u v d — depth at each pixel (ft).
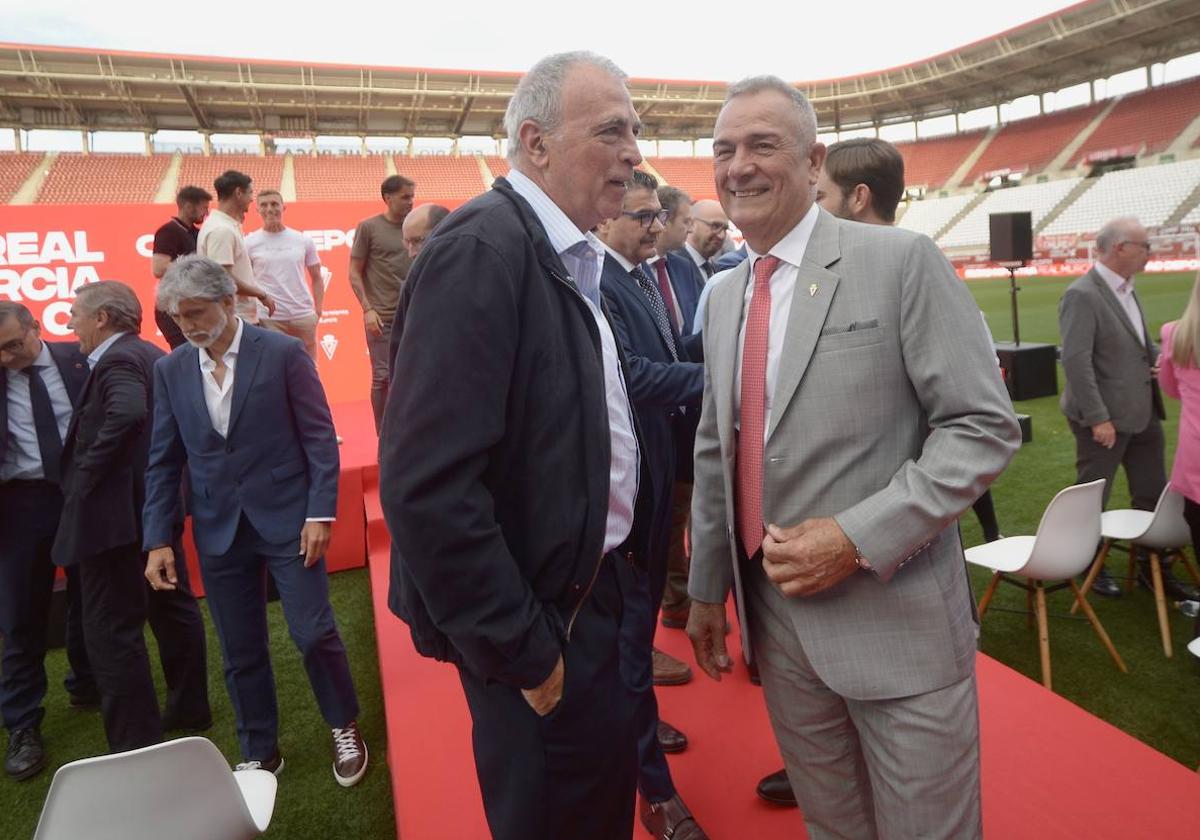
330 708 8.45
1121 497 15.78
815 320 4.22
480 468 3.59
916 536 3.90
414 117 92.02
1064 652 10.09
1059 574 9.03
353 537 14.67
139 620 8.44
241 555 8.19
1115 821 5.87
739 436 4.80
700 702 8.01
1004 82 111.04
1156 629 10.53
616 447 4.51
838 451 4.23
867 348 4.15
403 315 3.85
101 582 8.18
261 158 86.89
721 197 4.56
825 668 4.32
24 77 69.46
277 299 18.08
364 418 20.92
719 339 4.91
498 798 4.09
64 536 7.92
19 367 9.02
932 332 4.03
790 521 4.40
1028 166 106.93
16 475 9.05
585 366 3.98
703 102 98.53
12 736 9.20
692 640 5.42
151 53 70.90
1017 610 11.41
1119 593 11.57
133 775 4.67
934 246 4.18
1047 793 6.19
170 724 9.84
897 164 6.45
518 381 3.77
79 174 78.07
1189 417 8.98
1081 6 86.33
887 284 4.14
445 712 8.08
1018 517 14.98
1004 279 80.64
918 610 4.19
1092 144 101.91
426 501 3.44
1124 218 10.98
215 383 7.97
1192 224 74.54
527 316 3.77
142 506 9.09
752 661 5.09
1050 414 22.97
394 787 6.86
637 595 6.04
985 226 98.73
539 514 3.86
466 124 96.63
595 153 4.10
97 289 8.61
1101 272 11.18
